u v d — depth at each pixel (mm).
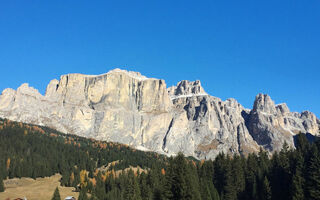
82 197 147625
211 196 128875
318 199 105625
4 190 169125
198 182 125312
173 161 97500
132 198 126562
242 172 142125
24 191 172375
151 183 151250
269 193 124812
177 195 87250
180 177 88438
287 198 120938
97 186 167125
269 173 138250
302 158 125125
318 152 124000
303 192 110938
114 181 180875
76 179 193125
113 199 156125
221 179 147625
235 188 135750
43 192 172125
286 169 132750
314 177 108812
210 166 157125
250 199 133875
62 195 165500
